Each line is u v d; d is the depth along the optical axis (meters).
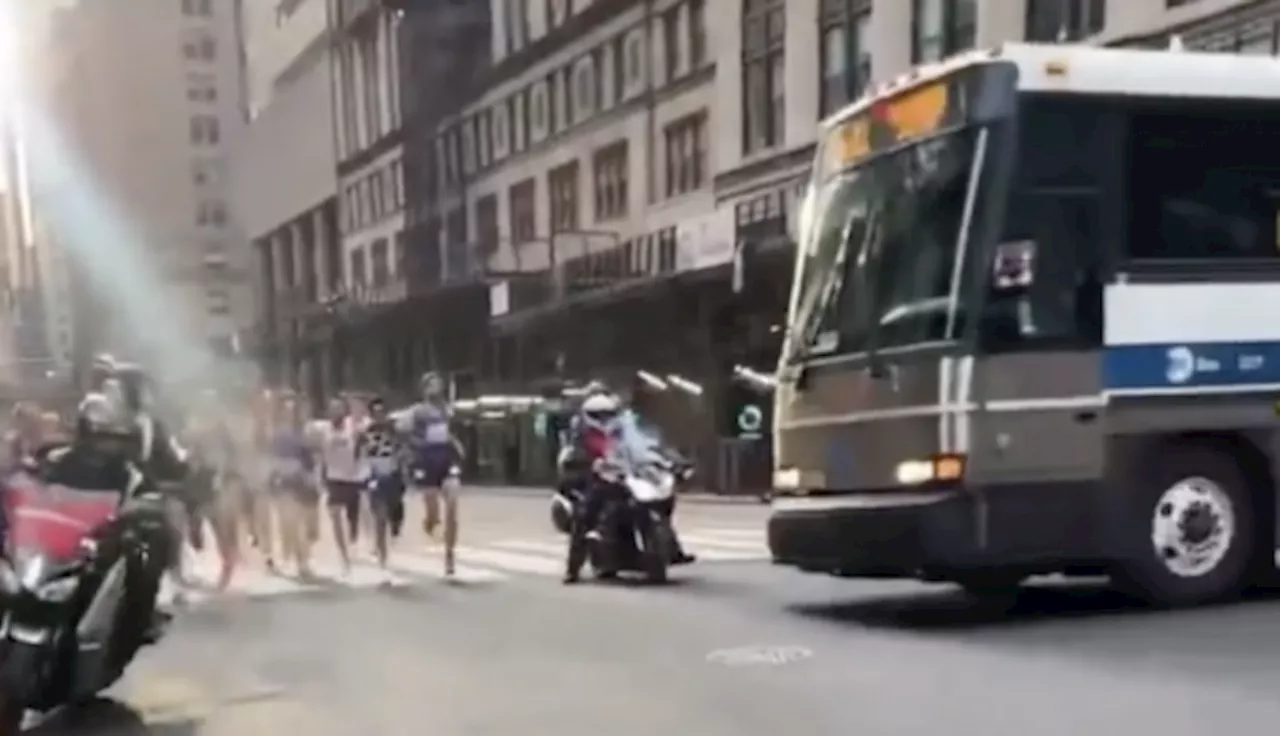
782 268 25.92
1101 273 8.41
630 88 36.00
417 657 8.40
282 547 14.64
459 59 49.66
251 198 84.81
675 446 29.14
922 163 8.73
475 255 47.66
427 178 53.44
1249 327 8.76
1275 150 8.91
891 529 8.34
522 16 43.59
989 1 22.61
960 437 8.13
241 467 13.33
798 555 9.12
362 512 16.08
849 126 9.53
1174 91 8.63
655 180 34.59
